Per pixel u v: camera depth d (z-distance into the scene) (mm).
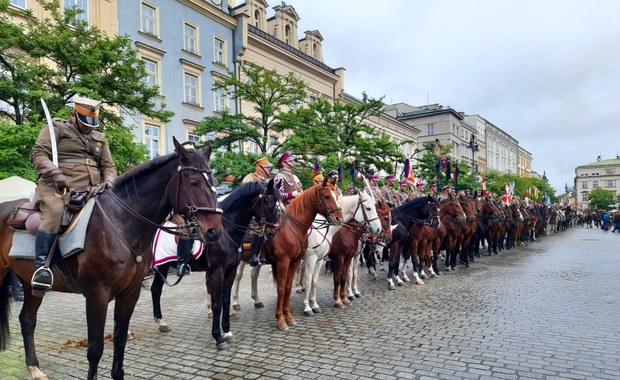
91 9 18250
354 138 22234
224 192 18062
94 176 4145
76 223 3770
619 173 117250
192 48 23359
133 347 5758
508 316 7348
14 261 4180
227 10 26047
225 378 4637
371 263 11750
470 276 12211
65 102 11617
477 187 37594
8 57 11320
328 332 6426
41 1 12758
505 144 88688
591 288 10086
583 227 55000
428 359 5184
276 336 6234
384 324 6871
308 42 33375
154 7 21109
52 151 3727
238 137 17531
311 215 6996
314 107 21875
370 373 4738
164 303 8672
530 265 14609
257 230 6254
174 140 3938
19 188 9305
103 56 12180
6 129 10273
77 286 3951
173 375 4734
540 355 5320
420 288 10273
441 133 59250
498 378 4590
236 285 7941
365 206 8195
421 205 10859
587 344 5770
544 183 68688
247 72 18719
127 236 3889
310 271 7586
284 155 9766
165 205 4039
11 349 5688
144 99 13164
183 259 5766
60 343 5922
